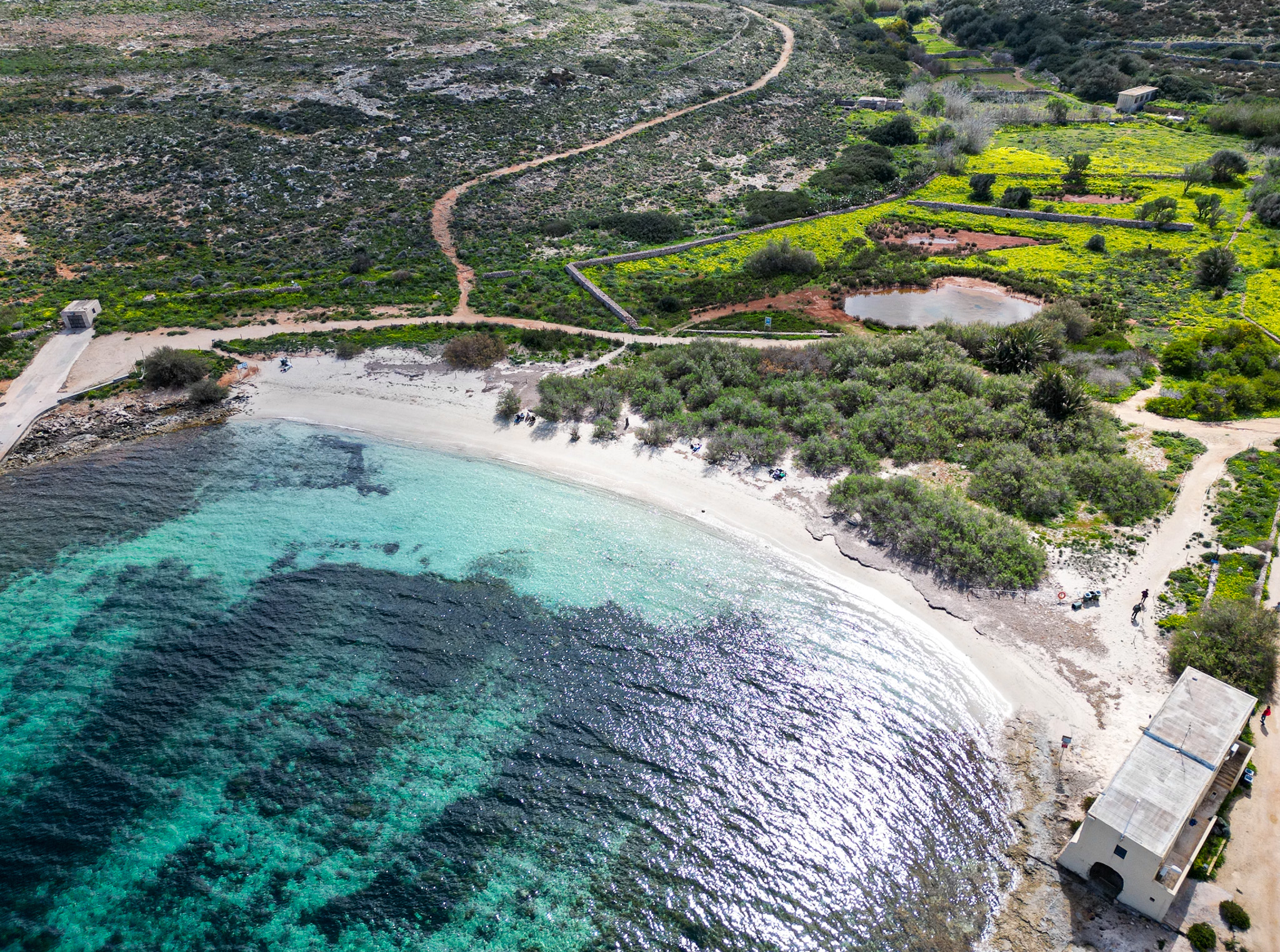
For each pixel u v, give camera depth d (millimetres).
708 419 68812
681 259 102688
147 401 74438
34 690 46156
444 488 63156
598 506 60969
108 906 35969
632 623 50844
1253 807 37625
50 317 86188
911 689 46219
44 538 58188
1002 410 68562
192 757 42438
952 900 36281
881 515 57219
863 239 108312
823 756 42656
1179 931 33750
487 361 79062
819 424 67062
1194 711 39094
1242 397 67375
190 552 56781
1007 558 52719
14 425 70500
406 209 112000
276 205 112000
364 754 42688
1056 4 194500
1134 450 63438
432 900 36250
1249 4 172875
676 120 143875
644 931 35188
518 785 41188
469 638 49781
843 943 34812
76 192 111188
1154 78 160375
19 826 39031
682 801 40562
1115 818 34469
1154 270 96750
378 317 87875
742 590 53281
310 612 51625
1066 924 34844
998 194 120562
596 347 81750
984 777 41344
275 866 37469
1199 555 52438
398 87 143000
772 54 177500
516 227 108938
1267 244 100562
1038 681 45875
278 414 73312
